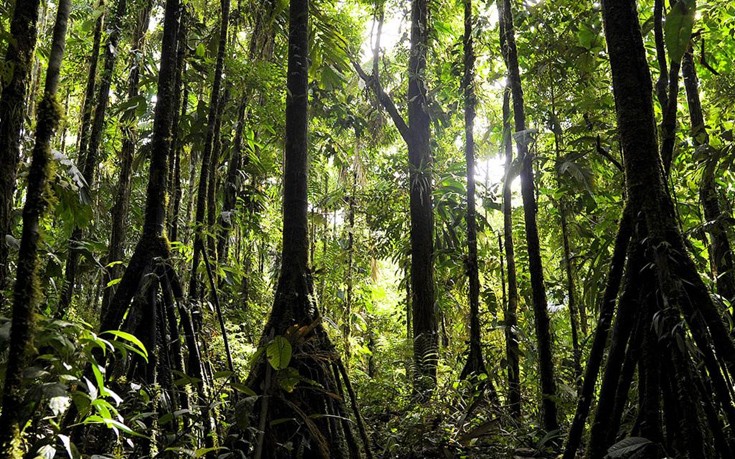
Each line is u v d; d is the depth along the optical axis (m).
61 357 2.23
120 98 6.95
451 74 7.54
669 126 3.11
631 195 2.72
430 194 7.88
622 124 2.80
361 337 10.91
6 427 1.93
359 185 10.98
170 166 4.88
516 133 4.54
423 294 7.53
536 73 5.48
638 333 2.65
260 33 5.58
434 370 6.24
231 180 6.64
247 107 6.14
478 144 8.17
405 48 8.54
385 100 8.50
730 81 4.81
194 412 3.37
